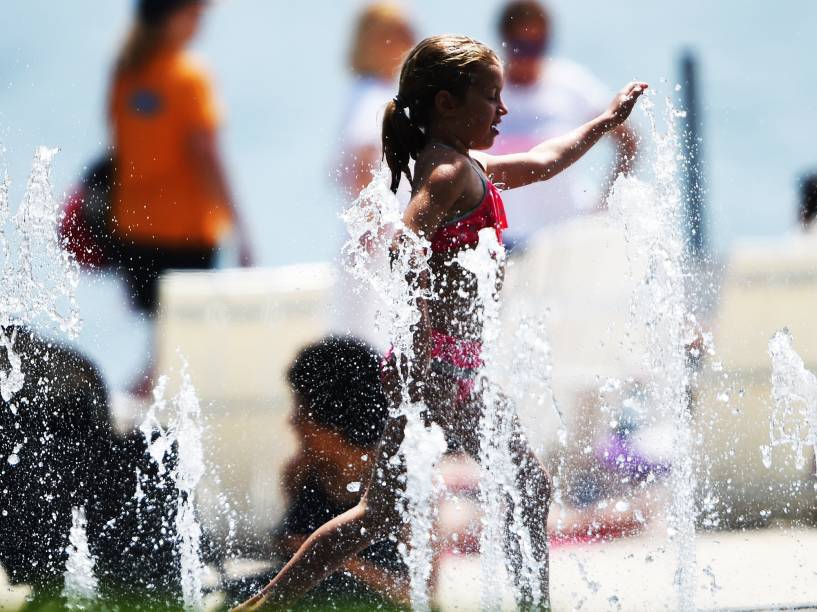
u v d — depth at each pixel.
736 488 15.88
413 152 13.06
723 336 18.06
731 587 12.84
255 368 15.70
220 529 13.88
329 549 11.92
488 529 12.38
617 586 12.73
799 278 18.33
